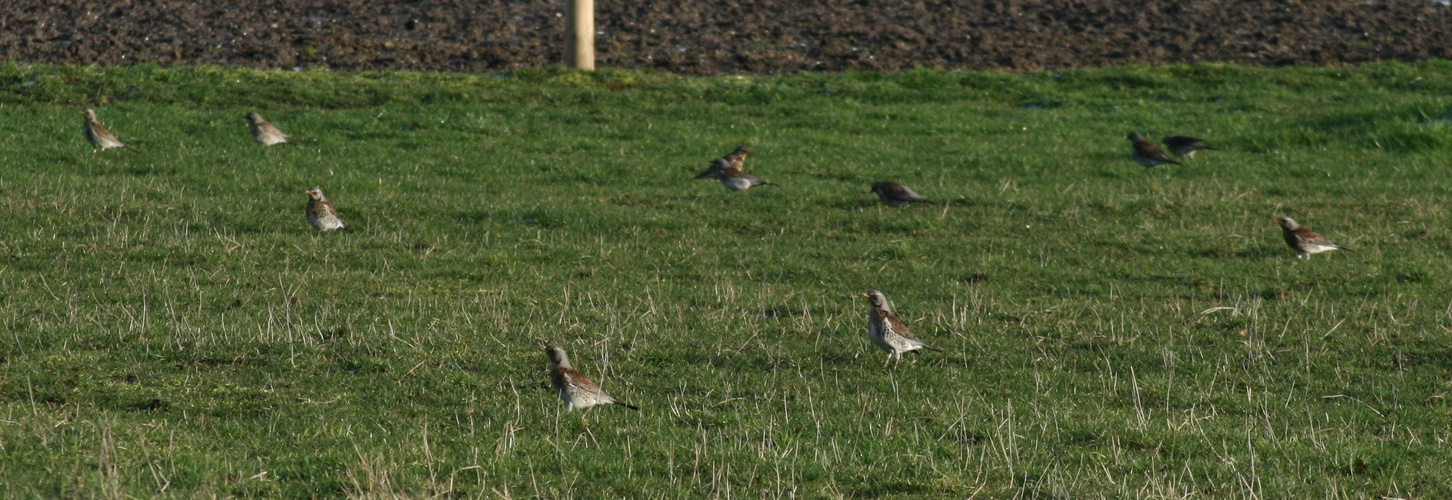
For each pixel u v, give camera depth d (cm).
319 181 2398
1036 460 1099
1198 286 1778
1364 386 1325
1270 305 1662
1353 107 3206
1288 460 1101
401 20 4066
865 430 1173
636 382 1305
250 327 1445
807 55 3812
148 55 3538
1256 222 2186
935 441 1141
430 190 2389
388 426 1160
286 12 4075
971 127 3072
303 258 1856
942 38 4022
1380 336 1489
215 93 3119
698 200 2350
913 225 2161
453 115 3012
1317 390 1317
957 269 1872
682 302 1652
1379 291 1728
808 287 1762
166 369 1301
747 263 1895
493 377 1305
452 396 1241
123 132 2752
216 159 2577
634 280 1783
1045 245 2028
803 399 1266
